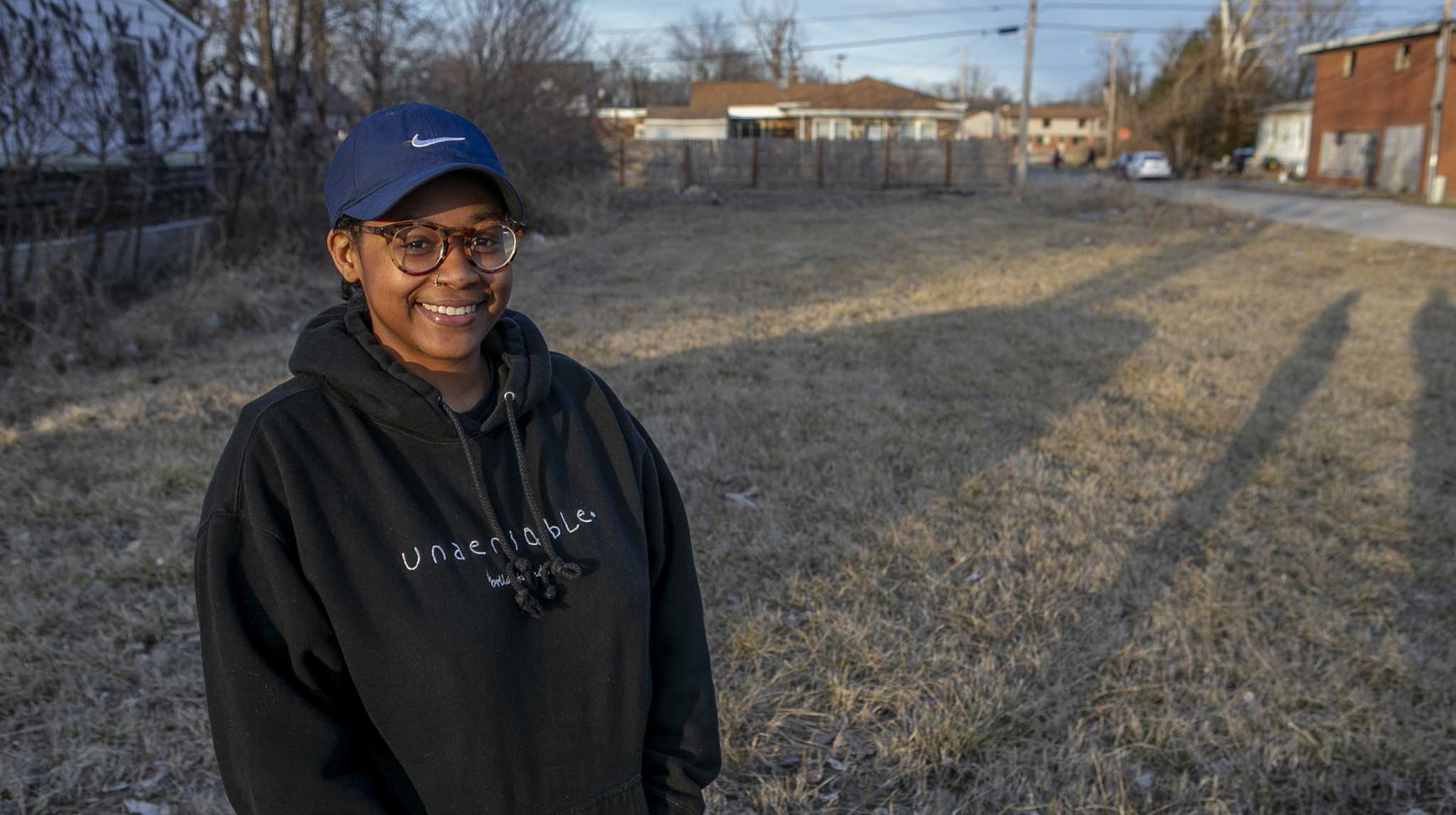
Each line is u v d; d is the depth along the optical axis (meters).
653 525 1.44
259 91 11.85
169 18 11.45
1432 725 3.05
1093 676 3.33
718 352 7.72
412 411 1.17
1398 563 4.17
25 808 2.65
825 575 4.00
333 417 1.17
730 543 4.27
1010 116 83.44
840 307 9.88
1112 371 7.35
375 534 1.14
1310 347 8.14
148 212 10.64
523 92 17.56
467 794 1.16
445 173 1.15
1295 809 2.74
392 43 15.34
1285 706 3.15
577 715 1.24
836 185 28.98
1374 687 3.27
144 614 3.63
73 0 9.30
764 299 10.45
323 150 12.07
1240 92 44.97
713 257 14.13
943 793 2.75
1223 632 3.63
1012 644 3.52
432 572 1.14
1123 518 4.61
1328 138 35.53
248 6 12.71
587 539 1.28
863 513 4.59
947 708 3.09
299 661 1.10
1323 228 18.30
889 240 16.61
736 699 3.14
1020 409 6.36
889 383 6.91
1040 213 21.97
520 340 1.32
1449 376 7.12
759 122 47.41
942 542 4.31
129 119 8.60
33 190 7.70
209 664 1.12
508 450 1.26
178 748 2.92
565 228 17.58
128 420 5.87
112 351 7.38
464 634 1.14
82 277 7.57
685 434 5.63
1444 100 28.80
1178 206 19.59
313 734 1.10
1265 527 4.57
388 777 1.19
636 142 28.05
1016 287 11.18
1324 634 3.56
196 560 1.13
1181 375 7.30
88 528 4.34
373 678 1.13
